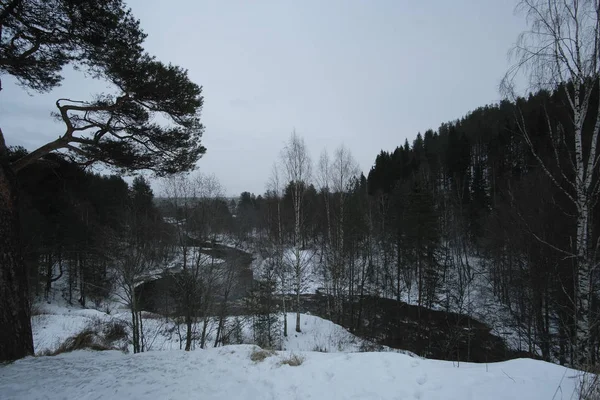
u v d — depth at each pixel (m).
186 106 7.71
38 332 14.26
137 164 8.06
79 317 17.19
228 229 24.72
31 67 6.74
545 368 4.25
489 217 22.75
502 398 3.29
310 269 26.77
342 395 3.55
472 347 15.52
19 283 6.15
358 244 23.80
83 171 8.77
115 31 6.69
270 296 17.61
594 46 5.66
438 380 3.87
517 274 16.44
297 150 17.30
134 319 11.50
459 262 25.25
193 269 14.29
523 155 24.66
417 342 17.06
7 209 6.00
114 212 21.94
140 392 3.93
